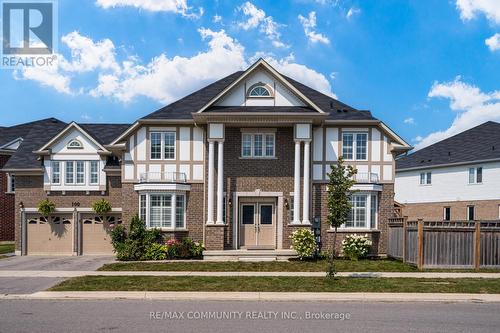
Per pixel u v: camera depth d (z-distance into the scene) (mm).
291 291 14547
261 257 21891
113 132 29922
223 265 19984
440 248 19344
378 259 22625
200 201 23922
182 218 23797
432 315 11734
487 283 15891
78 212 26844
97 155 26984
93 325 10531
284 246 23453
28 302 13414
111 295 14086
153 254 22125
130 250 22125
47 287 15453
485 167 39406
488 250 19359
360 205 23625
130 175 23984
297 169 23016
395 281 16203
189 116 24141
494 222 20109
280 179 23734
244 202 23969
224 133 23219
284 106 23547
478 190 39906
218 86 26609
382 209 23797
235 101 23578
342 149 23984
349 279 16625
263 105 23562
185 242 22672
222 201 23047
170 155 24094
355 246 22703
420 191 45688
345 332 9984
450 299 13766
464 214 41062
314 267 19641
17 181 27109
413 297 13828
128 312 11977
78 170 27016
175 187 23266
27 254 26750
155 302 13430
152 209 23469
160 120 23719
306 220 22906
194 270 18922
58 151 27000
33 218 27000
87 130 27672
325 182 23797
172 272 18406
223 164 23516
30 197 26969
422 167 44969
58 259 23609
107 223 27047
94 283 15812
